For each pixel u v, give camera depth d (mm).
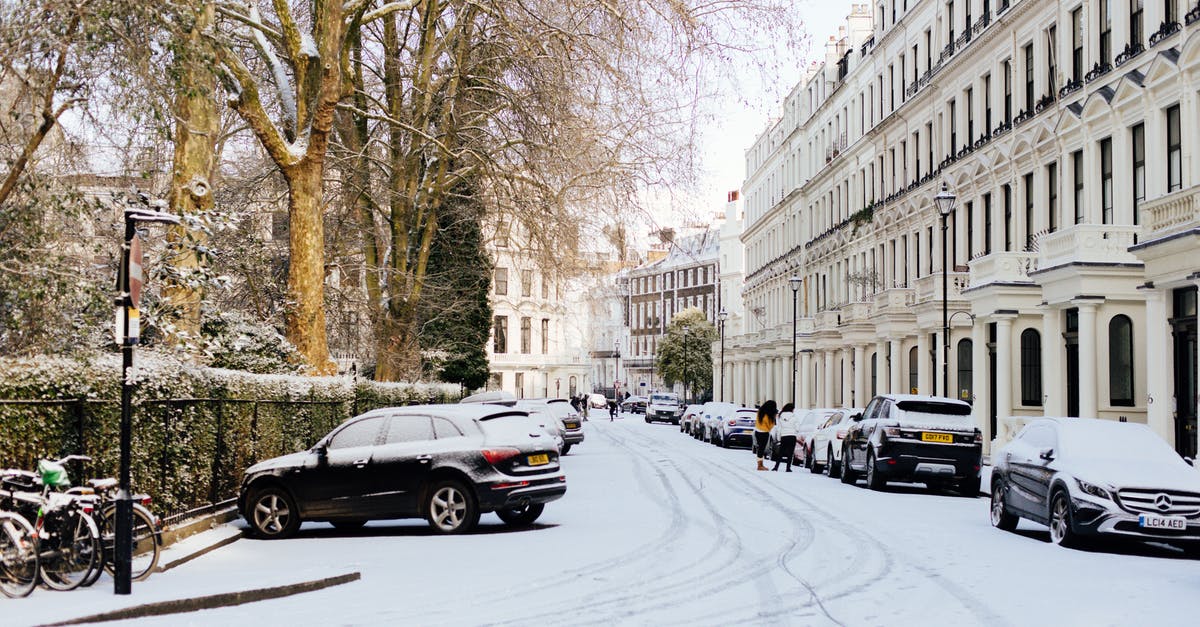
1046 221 33281
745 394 82938
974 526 16984
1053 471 15008
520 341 90375
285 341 20922
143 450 12766
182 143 18125
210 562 12469
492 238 32406
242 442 16656
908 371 43562
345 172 30781
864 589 10703
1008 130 35812
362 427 15828
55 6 12281
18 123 14016
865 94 55094
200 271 15898
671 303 134375
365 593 10359
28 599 9570
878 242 51844
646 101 24281
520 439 15922
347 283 34031
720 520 17016
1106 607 9828
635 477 26719
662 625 8883
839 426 27828
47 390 11305
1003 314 31578
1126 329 27156
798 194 70812
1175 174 26000
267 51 22562
